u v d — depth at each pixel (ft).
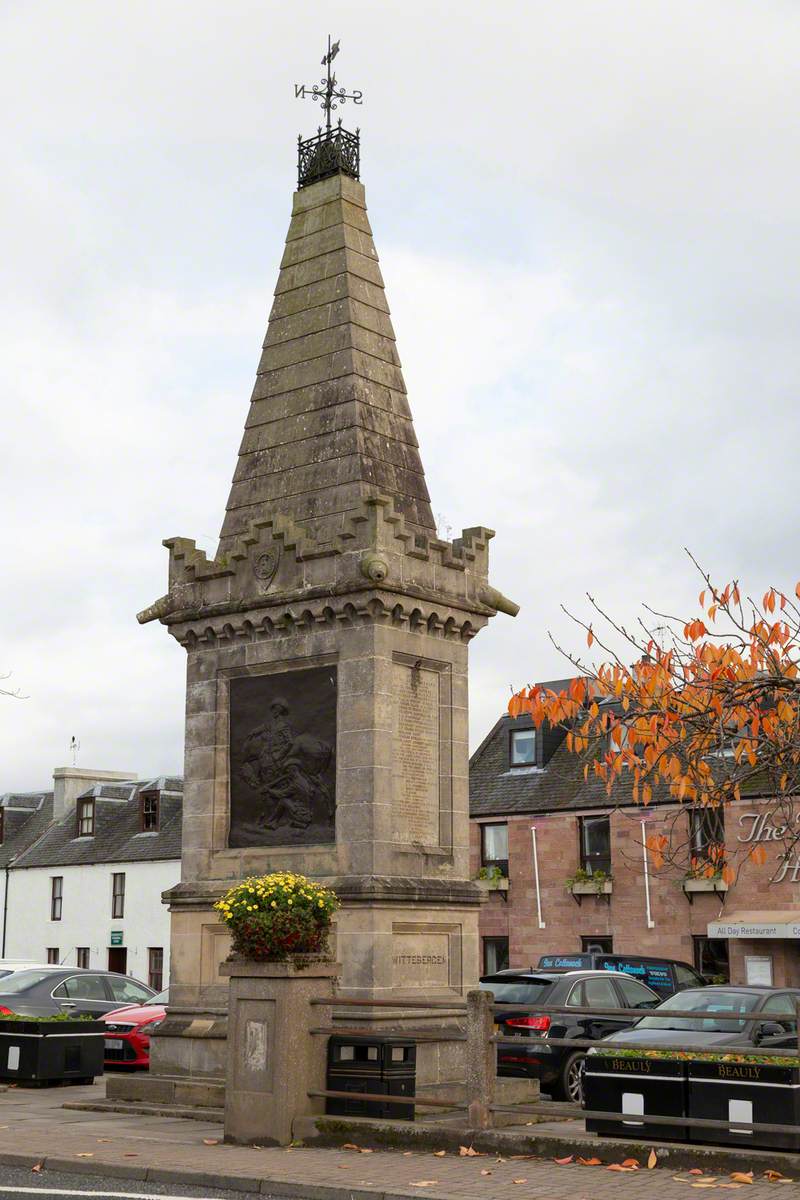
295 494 65.21
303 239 69.31
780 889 134.21
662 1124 43.62
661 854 38.17
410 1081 49.16
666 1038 52.70
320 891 50.62
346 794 59.26
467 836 62.85
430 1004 47.78
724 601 34.17
